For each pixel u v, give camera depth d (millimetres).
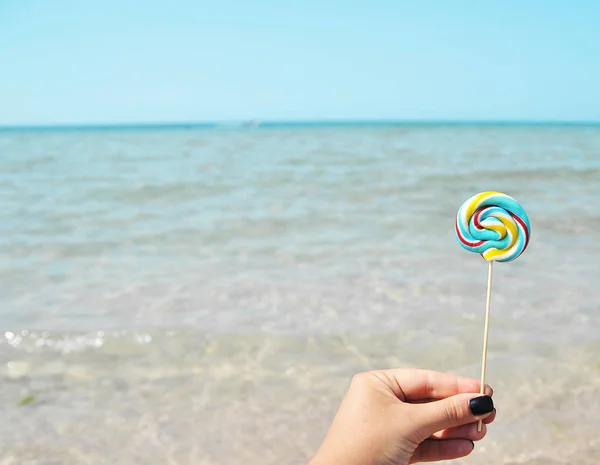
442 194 2691
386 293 1312
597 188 2785
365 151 5293
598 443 776
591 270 1465
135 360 1021
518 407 842
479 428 494
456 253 1644
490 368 955
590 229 1919
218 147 6680
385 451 464
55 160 4984
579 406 840
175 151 6012
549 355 992
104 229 2062
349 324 1142
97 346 1068
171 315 1202
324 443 472
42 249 1788
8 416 861
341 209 2342
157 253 1717
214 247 1770
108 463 773
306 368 980
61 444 804
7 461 776
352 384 497
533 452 767
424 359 998
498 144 6254
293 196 2699
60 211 2434
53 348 1063
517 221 515
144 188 3047
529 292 1303
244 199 2646
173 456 783
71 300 1305
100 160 4941
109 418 854
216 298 1303
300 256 1641
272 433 817
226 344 1066
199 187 3041
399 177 3242
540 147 5633
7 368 997
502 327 1111
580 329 1093
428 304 1239
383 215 2203
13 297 1332
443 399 480
